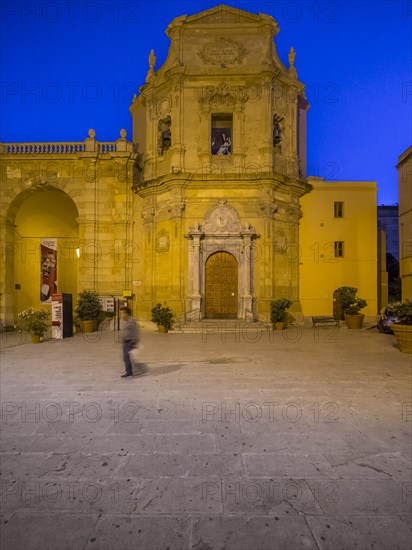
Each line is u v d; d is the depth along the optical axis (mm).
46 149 23328
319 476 3986
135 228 23031
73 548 2906
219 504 3477
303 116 25250
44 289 24422
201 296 20828
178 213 20906
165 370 9422
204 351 12578
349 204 23562
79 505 3465
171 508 3420
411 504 3475
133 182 23312
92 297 20594
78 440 4949
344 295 20891
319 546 2930
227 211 21156
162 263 21594
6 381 8367
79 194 22781
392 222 38531
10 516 3309
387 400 6730
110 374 9047
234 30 22156
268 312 20359
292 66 23469
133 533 3080
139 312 22281
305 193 23266
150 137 22969
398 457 4438
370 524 3191
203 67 21688
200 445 4777
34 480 3920
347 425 5477
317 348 13242
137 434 5148
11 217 23000
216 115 22188
